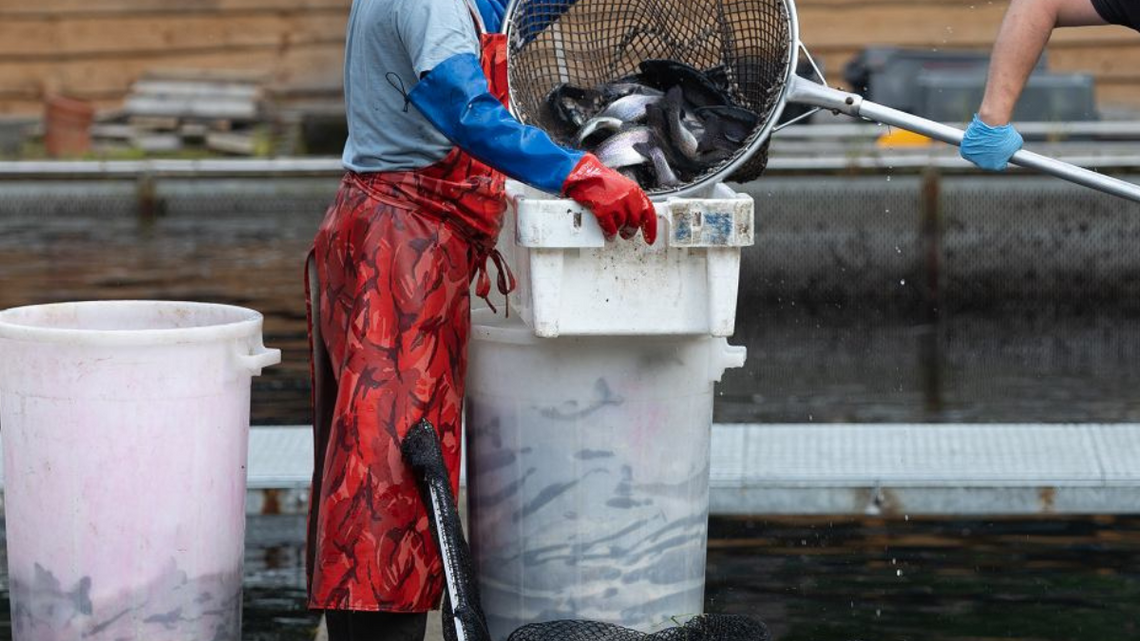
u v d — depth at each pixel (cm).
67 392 904
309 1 4309
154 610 930
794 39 960
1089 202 2839
